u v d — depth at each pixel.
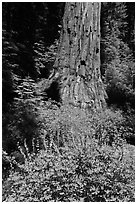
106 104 5.94
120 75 7.46
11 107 5.14
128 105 6.39
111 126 4.99
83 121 4.89
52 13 10.38
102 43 8.47
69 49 6.00
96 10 6.18
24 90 5.80
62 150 3.94
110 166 3.38
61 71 5.95
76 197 3.23
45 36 9.89
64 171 3.33
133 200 3.24
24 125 4.57
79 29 6.01
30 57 7.72
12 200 3.20
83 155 3.48
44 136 4.27
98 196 3.22
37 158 3.64
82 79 5.85
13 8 9.15
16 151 4.16
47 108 5.36
